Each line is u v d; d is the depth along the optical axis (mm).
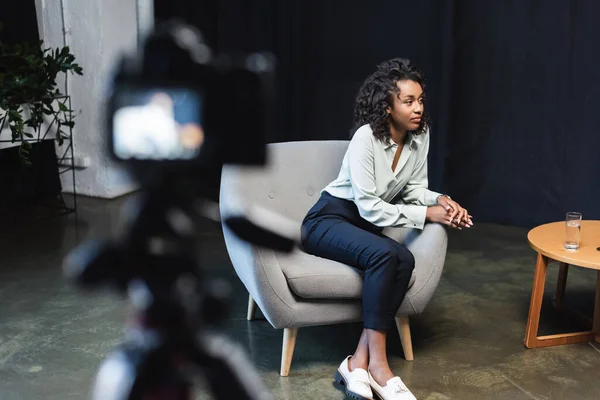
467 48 3713
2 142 3797
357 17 3977
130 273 840
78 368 2139
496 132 3754
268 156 821
